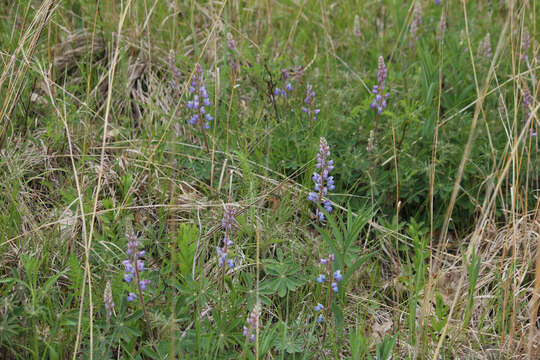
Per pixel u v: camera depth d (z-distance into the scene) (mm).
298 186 2672
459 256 2629
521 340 2420
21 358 2303
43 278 2424
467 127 2754
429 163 2723
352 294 2529
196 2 3055
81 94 2834
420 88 2883
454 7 3172
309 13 3139
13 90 2562
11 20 2918
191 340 2338
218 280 2465
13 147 2652
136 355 2338
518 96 2822
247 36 2951
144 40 2955
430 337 2467
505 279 2559
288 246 2559
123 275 2365
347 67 2963
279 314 2416
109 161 2688
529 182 2750
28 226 2523
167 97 2867
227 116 2719
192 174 2686
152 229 2531
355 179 2709
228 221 2355
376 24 3145
